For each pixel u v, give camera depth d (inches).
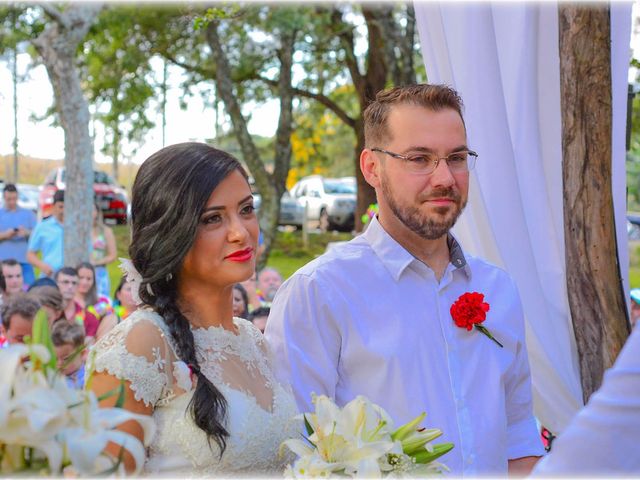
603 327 125.7
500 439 109.2
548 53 138.9
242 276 88.4
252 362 92.5
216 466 83.6
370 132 113.7
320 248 854.5
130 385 81.1
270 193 569.3
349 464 77.2
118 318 257.3
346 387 111.3
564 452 56.4
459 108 111.9
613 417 54.6
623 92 142.1
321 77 697.0
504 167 134.2
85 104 399.2
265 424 87.8
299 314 110.3
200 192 86.2
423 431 81.2
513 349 114.5
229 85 577.6
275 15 546.6
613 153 142.7
